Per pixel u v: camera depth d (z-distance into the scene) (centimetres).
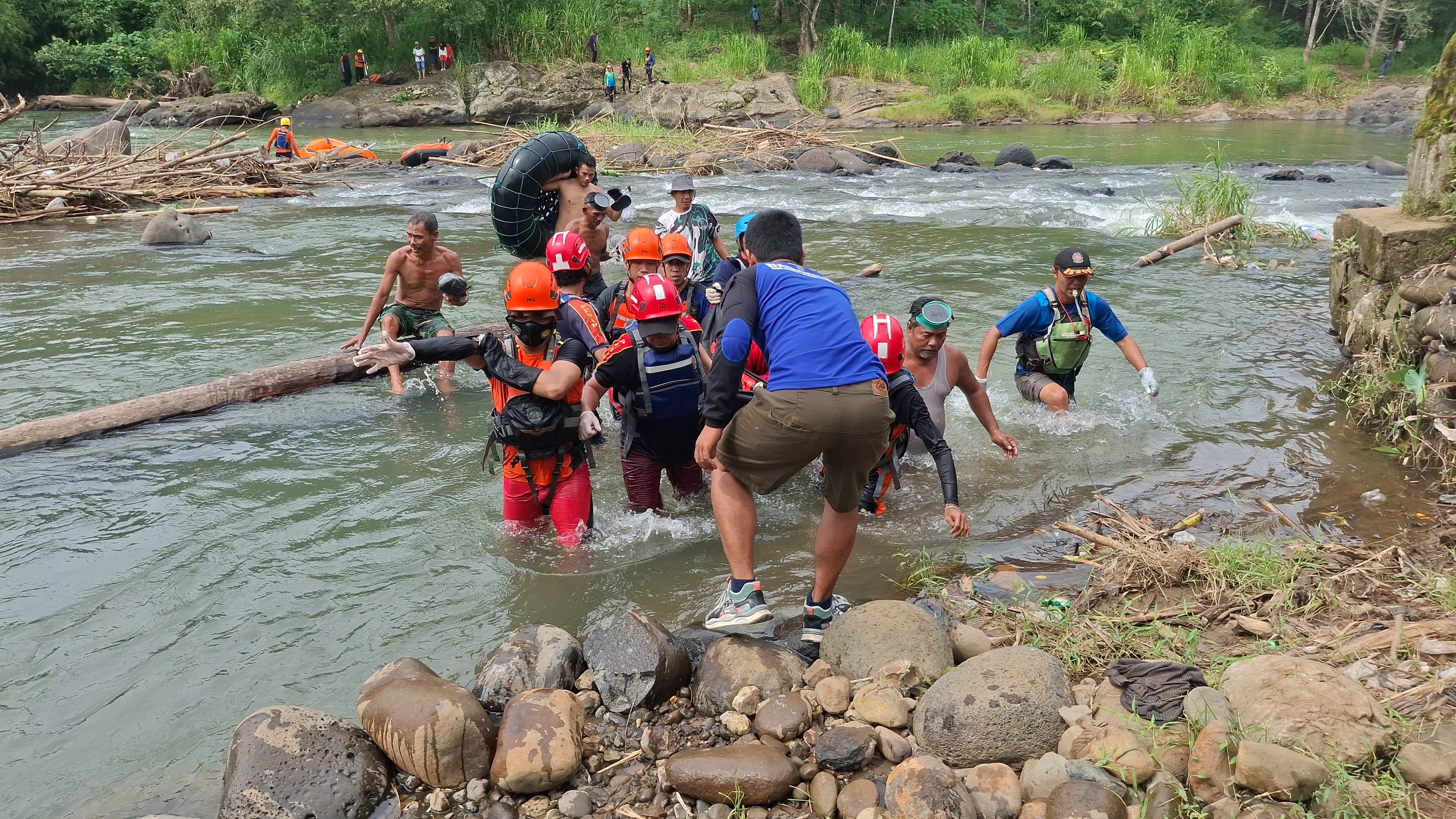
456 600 439
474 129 3556
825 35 4297
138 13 4509
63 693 368
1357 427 627
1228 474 562
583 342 482
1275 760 270
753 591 384
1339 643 364
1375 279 722
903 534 505
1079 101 3828
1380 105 3816
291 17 3722
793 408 348
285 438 643
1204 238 1247
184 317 943
